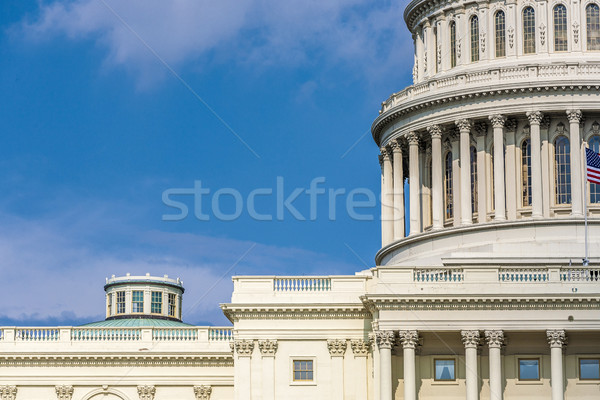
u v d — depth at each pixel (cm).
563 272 11556
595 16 13600
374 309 11638
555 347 11419
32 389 12988
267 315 12019
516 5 13675
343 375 11925
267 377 11925
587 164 12581
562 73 13238
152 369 13012
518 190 13325
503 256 12631
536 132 13212
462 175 13338
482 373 11612
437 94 13462
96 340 13100
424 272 11700
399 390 11662
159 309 15588
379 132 14312
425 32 14175
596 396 11550
